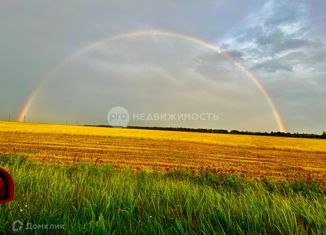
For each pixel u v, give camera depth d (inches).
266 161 1068.5
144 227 150.7
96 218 162.2
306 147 1690.5
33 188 214.8
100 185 224.2
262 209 178.7
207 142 1761.8
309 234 161.5
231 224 156.3
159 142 1611.7
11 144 1120.2
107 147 1191.6
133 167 718.5
